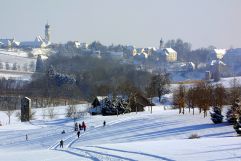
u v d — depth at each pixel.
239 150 73.31
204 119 168.00
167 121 167.00
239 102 154.38
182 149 77.12
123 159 68.69
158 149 78.62
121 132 150.12
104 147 86.44
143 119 178.75
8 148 135.38
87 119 197.62
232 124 151.62
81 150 82.94
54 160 71.62
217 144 83.38
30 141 148.00
